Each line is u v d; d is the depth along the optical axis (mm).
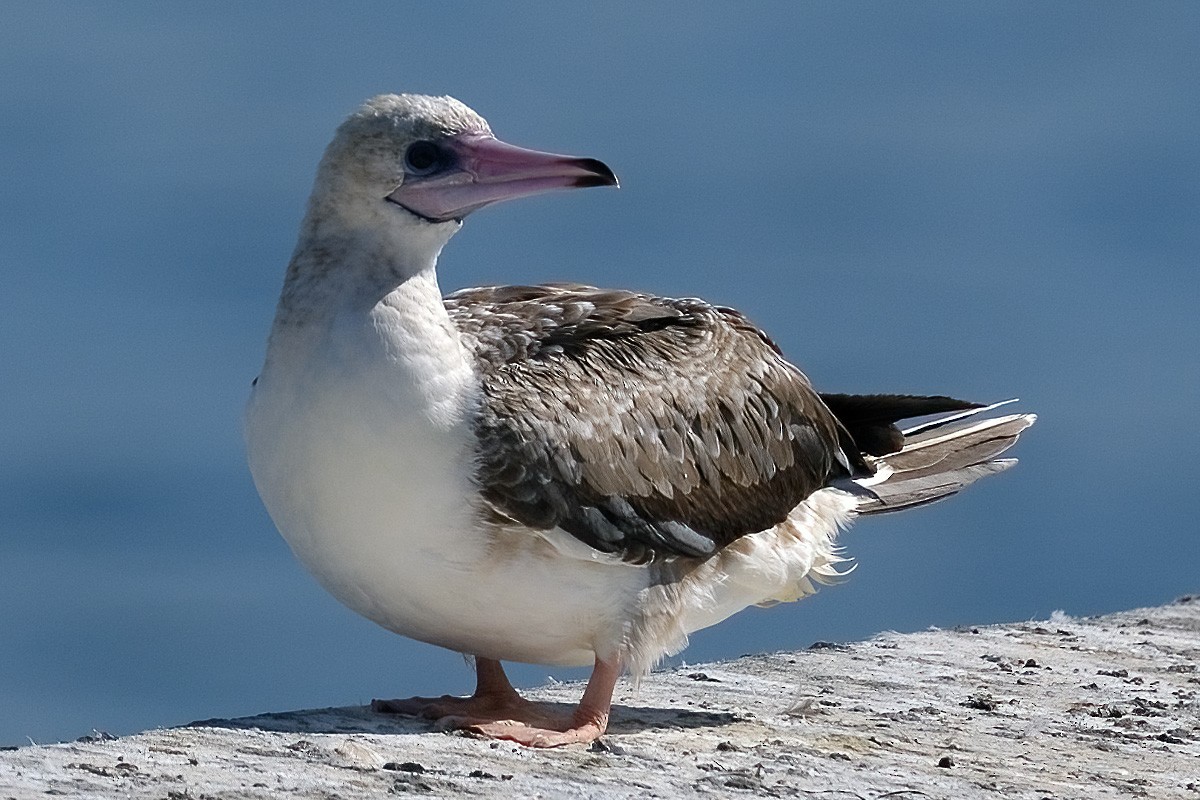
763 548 15594
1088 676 16797
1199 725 15359
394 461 13336
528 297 15391
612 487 14164
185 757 12688
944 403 16781
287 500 13633
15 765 12250
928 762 13898
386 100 14062
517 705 14797
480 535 13609
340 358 13375
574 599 14031
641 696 15578
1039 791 13312
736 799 12664
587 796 12445
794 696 15742
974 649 17578
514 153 13992
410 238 13766
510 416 13719
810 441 15969
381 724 14164
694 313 15625
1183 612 19297
